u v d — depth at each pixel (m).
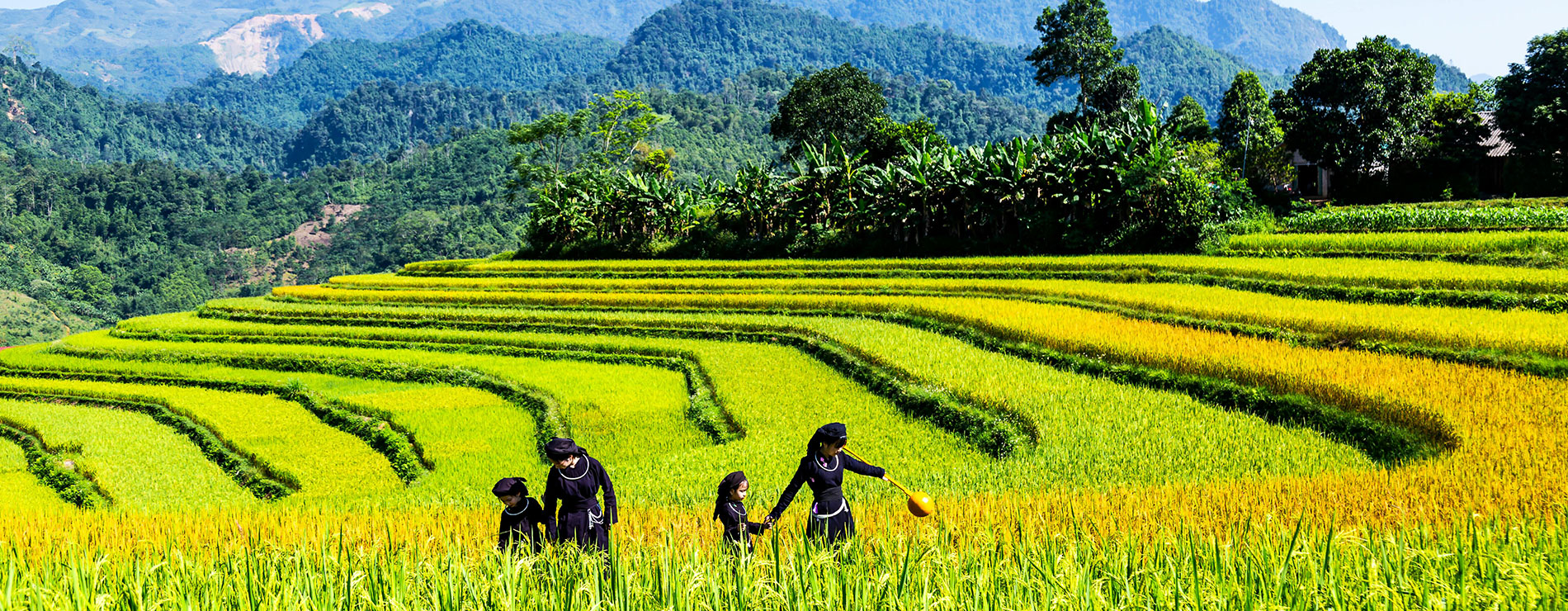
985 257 41.22
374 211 183.50
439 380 30.20
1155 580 6.34
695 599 6.45
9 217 153.00
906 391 21.84
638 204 55.09
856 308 33.34
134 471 22.94
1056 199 43.28
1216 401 18.92
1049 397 19.53
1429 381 17.11
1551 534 7.45
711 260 49.00
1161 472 14.47
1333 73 54.53
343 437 24.83
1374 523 9.82
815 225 49.34
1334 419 16.30
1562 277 25.38
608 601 6.42
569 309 39.03
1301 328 23.23
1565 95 51.69
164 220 170.50
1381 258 32.88
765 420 21.34
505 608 6.43
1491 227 36.06
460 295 42.34
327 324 40.56
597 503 8.77
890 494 14.54
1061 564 6.82
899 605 6.25
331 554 7.88
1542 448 12.80
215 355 34.34
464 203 180.75
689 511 13.24
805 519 12.22
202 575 7.42
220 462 23.81
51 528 13.72
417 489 19.78
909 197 46.44
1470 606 5.77
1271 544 7.52
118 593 6.82
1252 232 40.09
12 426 27.42
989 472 15.42
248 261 166.00
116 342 38.91
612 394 26.02
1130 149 39.69
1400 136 53.44
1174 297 28.36
